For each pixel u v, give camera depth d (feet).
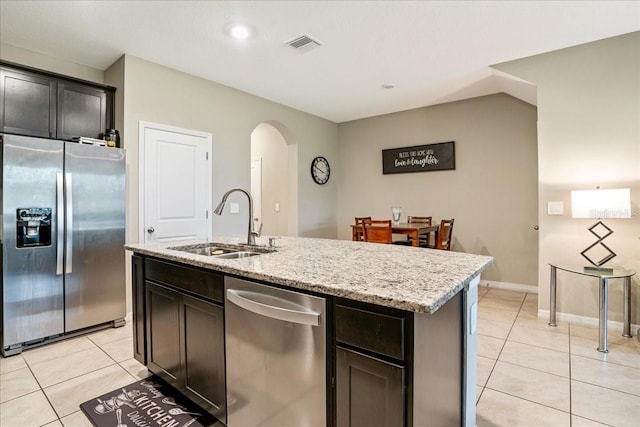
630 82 9.33
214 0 7.77
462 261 5.23
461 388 4.56
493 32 9.25
